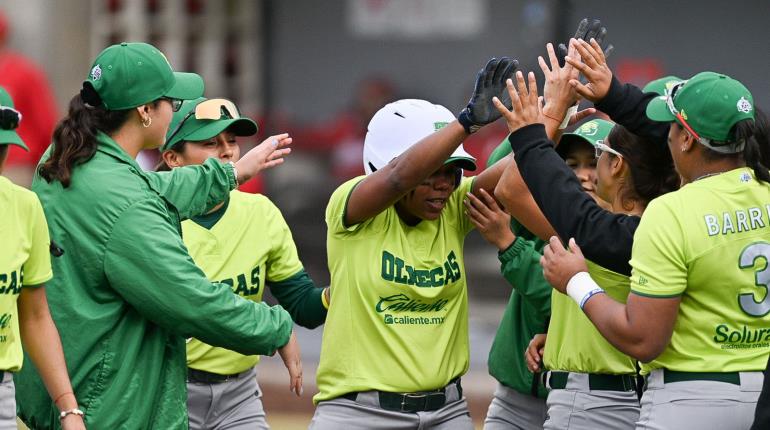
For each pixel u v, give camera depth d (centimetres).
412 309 1994
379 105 5275
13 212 1692
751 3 5066
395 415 1983
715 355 1683
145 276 1781
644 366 1745
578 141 2086
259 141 5212
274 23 5403
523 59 5200
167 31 5312
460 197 2078
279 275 2275
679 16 5103
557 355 1969
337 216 1992
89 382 1811
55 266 1803
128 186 1798
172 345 1870
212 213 2211
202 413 2205
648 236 1670
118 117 1838
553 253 1762
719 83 1683
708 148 1698
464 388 3703
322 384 2045
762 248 1678
